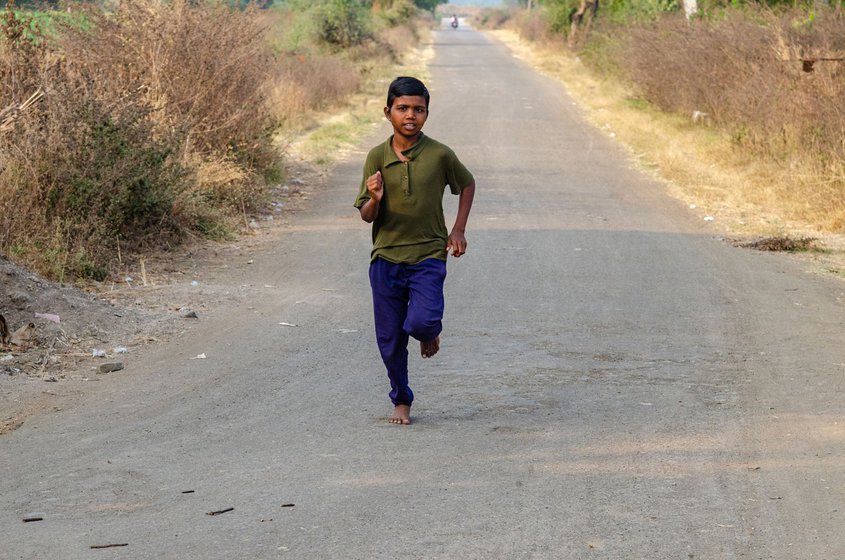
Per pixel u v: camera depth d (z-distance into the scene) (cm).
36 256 1084
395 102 646
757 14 2744
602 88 3928
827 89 1938
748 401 755
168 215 1339
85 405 746
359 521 522
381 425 698
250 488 574
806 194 1767
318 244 1411
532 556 479
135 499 561
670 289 1167
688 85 2834
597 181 2034
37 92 1259
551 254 1358
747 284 1200
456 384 806
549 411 730
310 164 2152
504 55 6334
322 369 848
